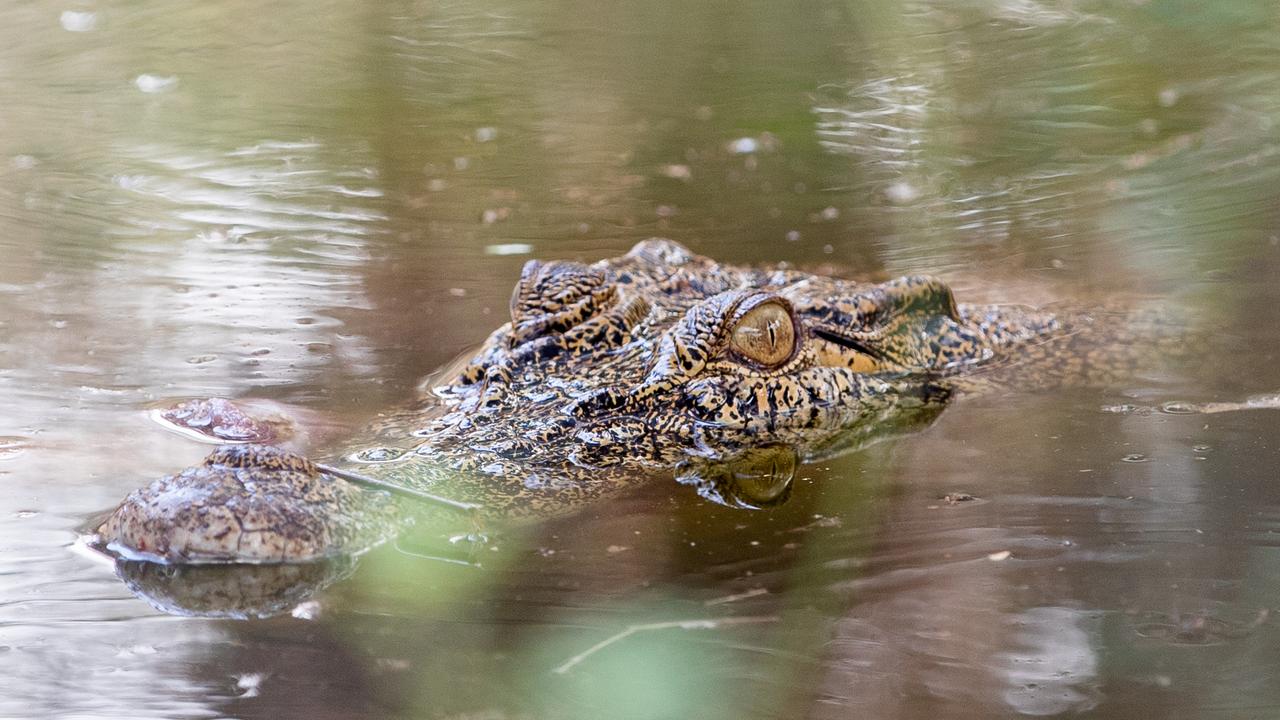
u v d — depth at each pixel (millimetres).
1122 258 8820
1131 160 11234
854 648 3803
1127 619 3918
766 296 5910
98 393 6359
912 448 5535
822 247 9430
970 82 13422
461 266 9023
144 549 4367
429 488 4871
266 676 3646
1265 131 11625
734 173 11477
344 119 13305
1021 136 12047
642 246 7016
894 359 6418
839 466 5324
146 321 7758
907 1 13938
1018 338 6969
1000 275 8570
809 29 14328
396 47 16016
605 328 6090
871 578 4270
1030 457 5383
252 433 5613
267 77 14883
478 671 3682
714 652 3795
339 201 10789
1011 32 14680
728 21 15133
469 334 7430
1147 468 5191
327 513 4477
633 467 5250
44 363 6891
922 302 6691
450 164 11898
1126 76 13266
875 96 13438
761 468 5309
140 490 4562
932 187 10906
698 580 4277
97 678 3637
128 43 16578
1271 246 8789
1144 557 4355
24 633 3877
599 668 3701
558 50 15594
